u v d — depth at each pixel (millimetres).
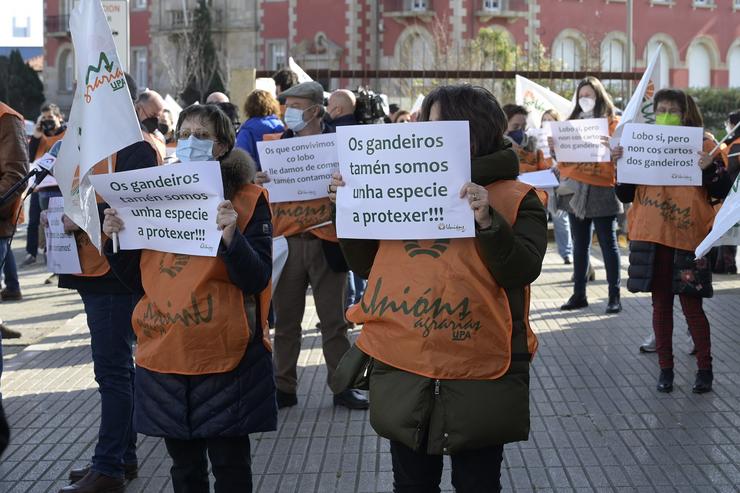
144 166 4672
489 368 3418
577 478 5242
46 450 5852
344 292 6629
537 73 14609
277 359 6574
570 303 9758
